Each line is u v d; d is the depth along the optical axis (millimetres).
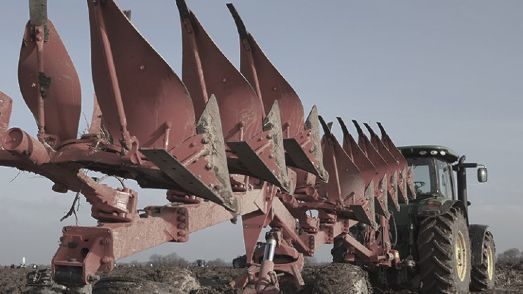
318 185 6922
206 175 3721
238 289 5793
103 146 3652
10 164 3785
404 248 9625
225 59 4406
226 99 4539
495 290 10922
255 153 4418
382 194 7969
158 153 3379
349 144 7555
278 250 6090
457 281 8719
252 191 5414
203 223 4555
